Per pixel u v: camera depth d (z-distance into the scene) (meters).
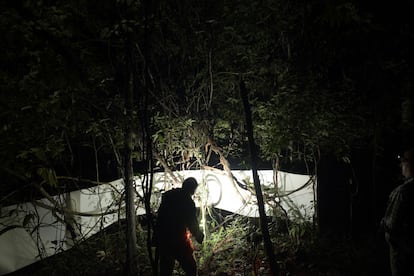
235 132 6.61
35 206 5.45
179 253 4.64
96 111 5.50
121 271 5.65
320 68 5.88
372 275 5.30
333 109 5.49
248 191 6.87
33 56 4.61
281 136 5.27
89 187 6.39
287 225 6.46
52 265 5.59
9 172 5.21
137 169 6.85
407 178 3.84
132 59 4.70
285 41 5.75
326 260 5.84
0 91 4.66
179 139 6.64
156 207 6.69
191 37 5.61
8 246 5.32
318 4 5.09
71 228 5.89
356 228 6.48
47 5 4.66
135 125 5.26
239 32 5.43
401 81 5.59
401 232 3.62
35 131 5.05
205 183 6.56
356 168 6.45
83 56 4.90
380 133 5.74
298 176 6.88
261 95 6.21
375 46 5.65
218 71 5.86
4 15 4.21
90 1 5.13
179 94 6.24
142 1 4.59
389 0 5.55
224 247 6.21
